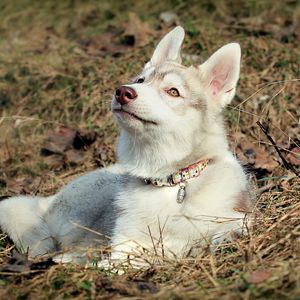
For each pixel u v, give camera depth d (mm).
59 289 8539
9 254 10617
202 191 9695
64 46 18453
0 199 12633
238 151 12953
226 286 8094
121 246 9812
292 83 14859
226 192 9734
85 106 15375
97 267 9133
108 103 15156
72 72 16609
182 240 9672
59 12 20750
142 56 16469
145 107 9578
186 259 9078
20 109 15875
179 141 9789
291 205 10188
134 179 10211
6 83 16703
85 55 17453
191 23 17641
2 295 8445
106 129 14695
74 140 14570
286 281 7992
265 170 12164
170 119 9703
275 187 11430
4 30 20609
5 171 14086
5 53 18406
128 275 8969
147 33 17750
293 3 18766
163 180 9914
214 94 10344
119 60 16562
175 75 10070
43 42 19328
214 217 9570
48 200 11805
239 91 14805
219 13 18734
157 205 9773
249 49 16203
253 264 8562
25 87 16422
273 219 9914
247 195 10070
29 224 11352
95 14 20344
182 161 9836
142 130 9695
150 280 8773
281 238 9023
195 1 19219
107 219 10680
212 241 9547
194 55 16141
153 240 9781
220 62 10352
